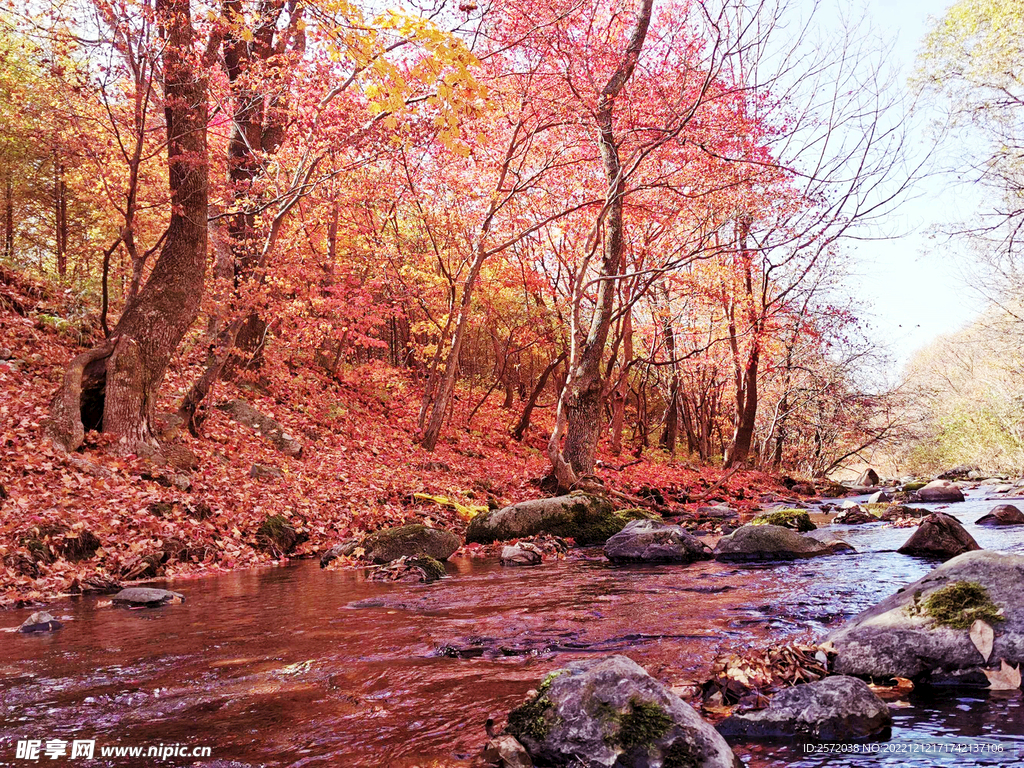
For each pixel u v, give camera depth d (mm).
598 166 22859
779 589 7129
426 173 21281
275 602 7418
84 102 14578
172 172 13656
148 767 3172
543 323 28734
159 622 6480
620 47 18859
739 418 32969
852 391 37094
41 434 12031
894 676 3979
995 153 20266
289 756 3262
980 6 19312
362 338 20594
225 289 16359
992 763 2943
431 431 21594
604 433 38219
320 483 15219
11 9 12141
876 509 16156
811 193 18266
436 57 7379
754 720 3395
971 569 4371
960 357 40312
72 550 9023
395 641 5469
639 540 10078
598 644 5160
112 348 13297
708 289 26891
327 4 7262
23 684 4492
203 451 14477
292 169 17938
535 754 3127
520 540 12297
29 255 29266
